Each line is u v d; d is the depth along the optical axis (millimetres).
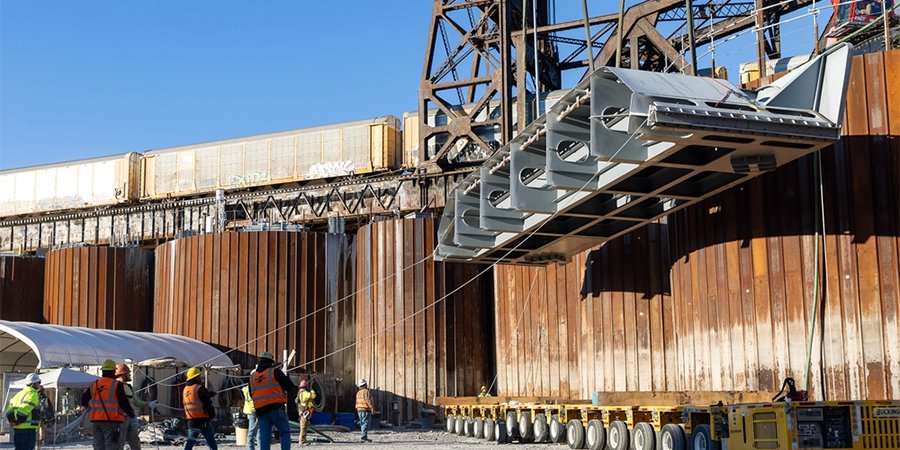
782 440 19609
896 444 19672
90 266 63750
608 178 31531
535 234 39219
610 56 56344
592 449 28875
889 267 30328
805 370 31312
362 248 58062
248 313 56969
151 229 77438
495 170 38688
